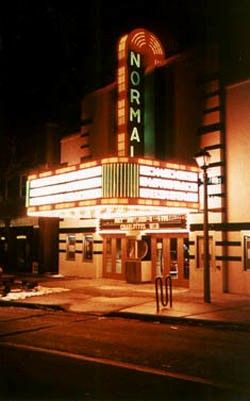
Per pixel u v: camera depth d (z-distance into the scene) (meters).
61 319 15.32
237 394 7.41
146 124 22.50
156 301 16.69
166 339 11.85
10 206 33.69
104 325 14.12
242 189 20.08
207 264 17.64
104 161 18.89
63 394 7.37
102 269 26.67
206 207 17.73
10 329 13.45
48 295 20.42
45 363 9.39
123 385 7.86
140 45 21.97
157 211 21.64
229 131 20.67
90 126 27.41
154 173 19.28
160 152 22.77
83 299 19.08
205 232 17.70
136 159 18.78
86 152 27.58
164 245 23.47
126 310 16.17
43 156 31.19
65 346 11.04
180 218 22.38
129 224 24.86
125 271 24.91
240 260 19.98
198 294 19.92
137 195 18.73
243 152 20.17
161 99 23.06
